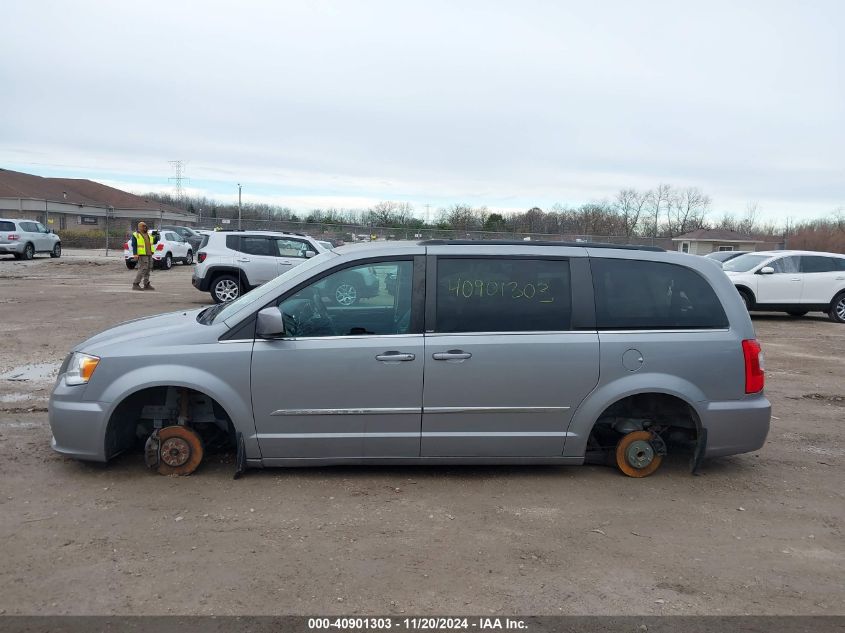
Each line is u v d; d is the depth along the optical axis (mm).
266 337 4570
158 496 4438
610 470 5180
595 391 4750
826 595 3432
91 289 18406
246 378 4555
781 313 17766
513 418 4723
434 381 4625
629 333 4781
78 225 56312
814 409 7359
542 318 4746
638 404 5059
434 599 3287
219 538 3871
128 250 26922
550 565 3668
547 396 4711
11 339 10195
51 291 17641
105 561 3578
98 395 4578
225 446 5273
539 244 4938
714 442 4879
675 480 5020
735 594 3416
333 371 4574
